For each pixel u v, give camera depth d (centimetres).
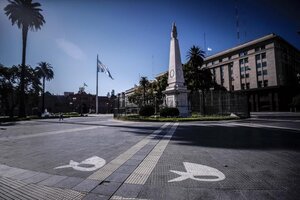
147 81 6016
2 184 363
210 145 716
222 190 321
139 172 419
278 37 5269
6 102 4138
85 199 296
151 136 964
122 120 2295
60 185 353
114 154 591
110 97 9138
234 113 2766
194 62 4141
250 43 5778
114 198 298
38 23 3366
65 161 517
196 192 314
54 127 1622
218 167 448
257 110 5603
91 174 411
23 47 3316
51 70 5700
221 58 6650
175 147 685
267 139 838
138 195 307
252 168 438
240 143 751
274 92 5259
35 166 475
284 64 5575
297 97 4731
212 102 3161
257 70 5656
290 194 303
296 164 466
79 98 8275
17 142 848
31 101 4859
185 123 1720
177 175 398
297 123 1623
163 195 305
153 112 2480
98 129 1370
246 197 294
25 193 324
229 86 6350
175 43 2595
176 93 2505
